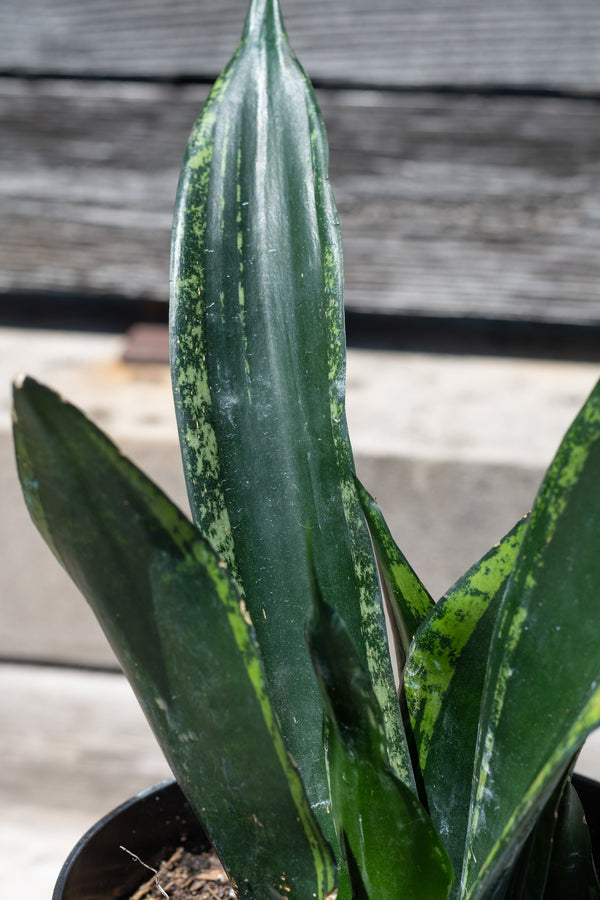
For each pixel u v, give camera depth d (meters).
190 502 0.47
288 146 0.48
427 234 1.08
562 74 1.02
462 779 0.48
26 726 1.04
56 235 1.12
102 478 0.40
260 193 0.48
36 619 1.02
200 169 0.48
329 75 1.05
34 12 1.07
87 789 1.03
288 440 0.48
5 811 1.00
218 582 0.41
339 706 0.42
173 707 0.42
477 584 0.47
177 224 0.47
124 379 1.06
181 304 0.47
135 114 1.08
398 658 0.53
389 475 0.94
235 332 0.48
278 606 0.48
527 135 1.04
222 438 0.47
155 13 1.05
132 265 1.12
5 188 1.12
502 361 1.13
